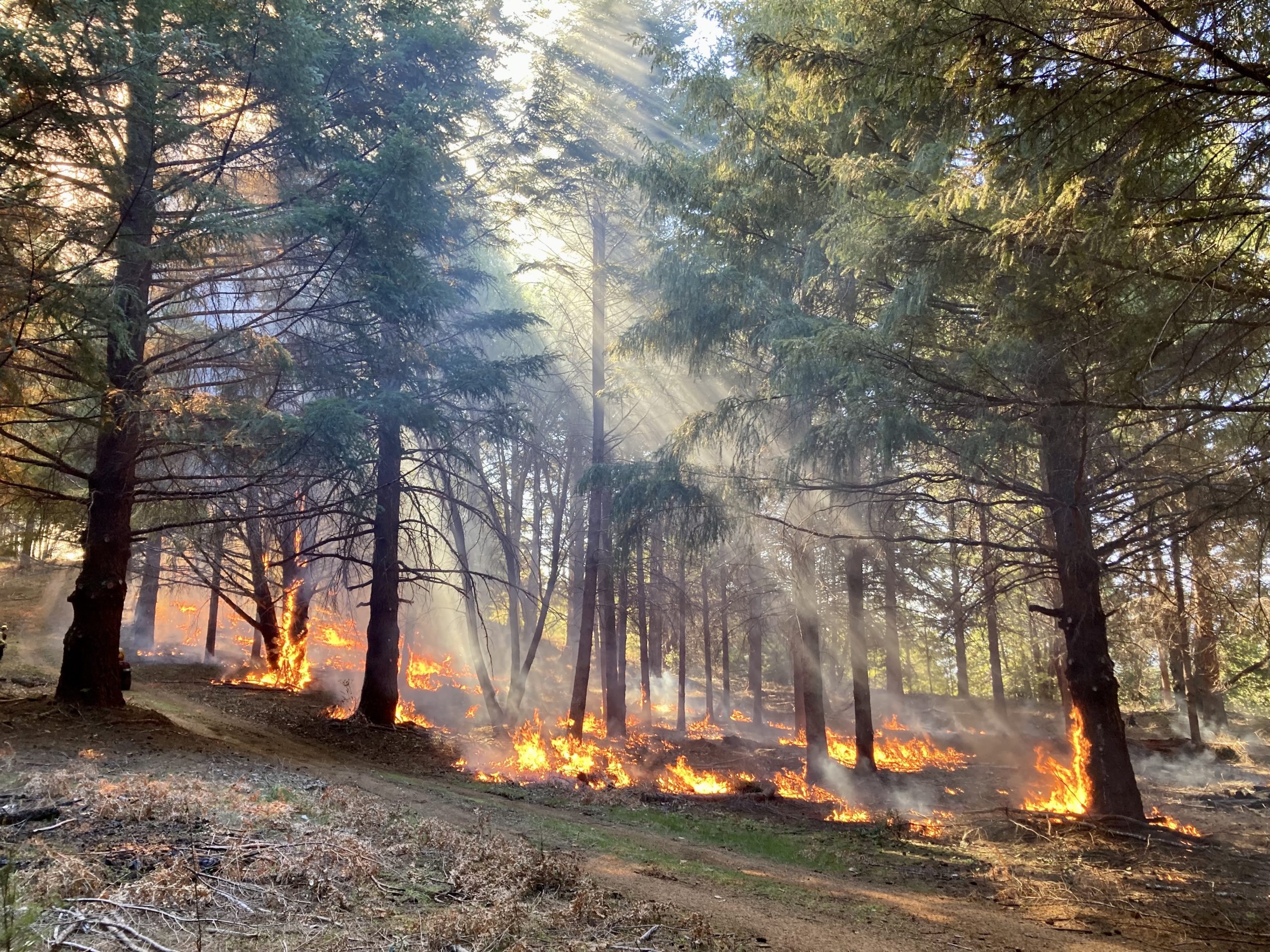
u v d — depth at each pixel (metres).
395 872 5.20
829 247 8.73
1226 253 5.73
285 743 13.02
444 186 17.03
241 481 13.96
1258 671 17.69
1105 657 11.22
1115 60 4.76
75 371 9.34
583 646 19.16
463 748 16.02
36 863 4.27
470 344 18.17
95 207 9.12
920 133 6.53
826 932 5.60
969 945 5.75
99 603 10.85
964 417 8.48
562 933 4.56
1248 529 9.64
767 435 12.09
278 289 12.03
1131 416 7.80
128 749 8.85
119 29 8.17
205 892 4.22
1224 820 13.30
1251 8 4.58
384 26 15.89
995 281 7.63
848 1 6.99
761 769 18.47
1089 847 9.54
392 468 16.73
